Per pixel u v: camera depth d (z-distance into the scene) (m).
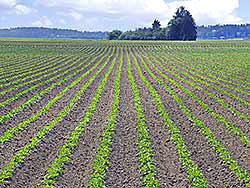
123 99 21.95
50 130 15.23
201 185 10.32
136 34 155.00
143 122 16.31
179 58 53.88
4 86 25.88
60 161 11.83
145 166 11.52
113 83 27.97
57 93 23.94
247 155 12.90
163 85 26.69
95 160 11.98
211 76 32.41
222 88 26.31
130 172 11.42
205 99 22.22
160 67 40.25
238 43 96.00
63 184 10.52
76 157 12.47
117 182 10.77
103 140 13.96
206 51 71.50
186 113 18.16
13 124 16.56
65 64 42.97
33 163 11.94
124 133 15.19
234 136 14.91
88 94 23.52
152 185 10.34
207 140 14.32
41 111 18.47
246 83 28.56
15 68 37.75
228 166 11.77
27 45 81.50
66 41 104.50
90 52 67.88
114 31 163.50
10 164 11.58
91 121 16.94
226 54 62.66
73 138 14.09
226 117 18.08
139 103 20.31
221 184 10.65
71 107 19.42
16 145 13.62
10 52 62.69
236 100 22.05
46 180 10.54
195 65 42.66
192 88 25.84
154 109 19.31
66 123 16.62
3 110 19.03
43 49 71.94
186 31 141.62
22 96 22.69
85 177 10.98
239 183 10.70
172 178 10.94
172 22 143.75
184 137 14.73
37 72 34.81
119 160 12.32
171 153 12.91
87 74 33.03
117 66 41.16
